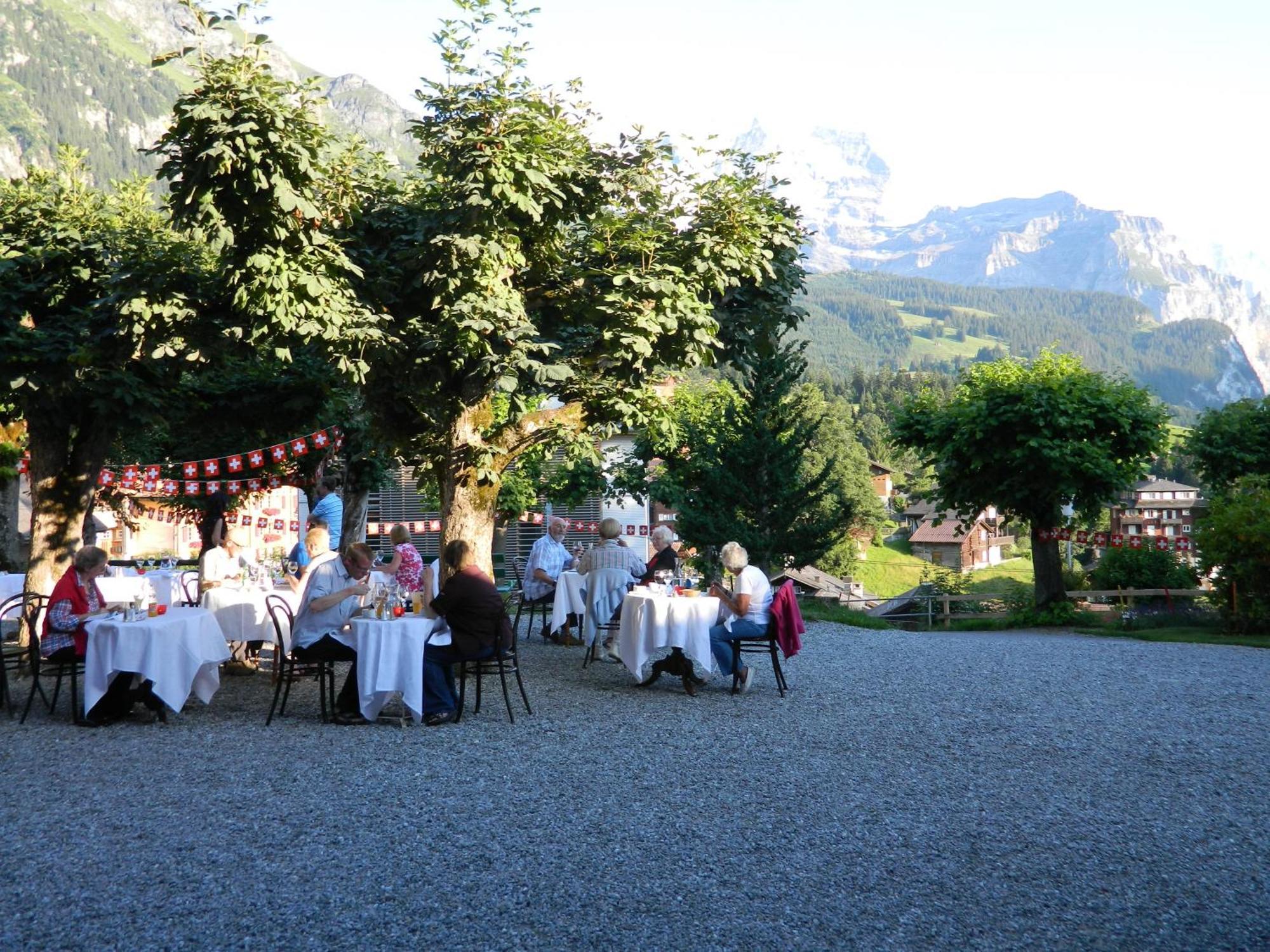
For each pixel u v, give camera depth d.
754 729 9.21
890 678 12.20
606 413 12.83
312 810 6.66
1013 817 6.70
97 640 8.95
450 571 9.58
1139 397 22.19
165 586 13.38
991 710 10.28
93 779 7.38
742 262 11.99
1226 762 8.22
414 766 7.79
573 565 15.70
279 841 6.06
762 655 14.18
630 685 11.40
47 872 5.54
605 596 12.69
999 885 5.54
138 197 20.59
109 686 9.10
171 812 6.61
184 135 9.71
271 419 14.39
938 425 23.14
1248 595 17.92
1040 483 22.06
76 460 12.50
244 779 7.39
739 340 13.69
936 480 24.72
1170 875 5.72
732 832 6.32
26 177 15.83
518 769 7.72
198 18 9.75
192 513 23.20
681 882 5.50
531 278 12.65
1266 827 6.57
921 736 9.03
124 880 5.43
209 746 8.41
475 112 10.78
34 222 11.99
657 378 12.88
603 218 12.07
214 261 12.23
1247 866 5.86
